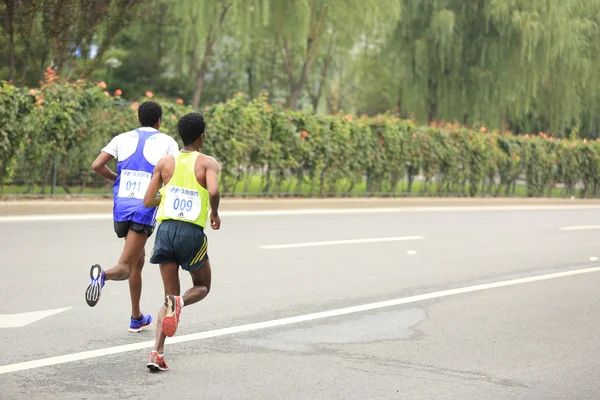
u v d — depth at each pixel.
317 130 35.78
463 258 21.36
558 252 23.66
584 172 53.19
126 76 70.69
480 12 63.34
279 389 9.46
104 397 8.85
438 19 61.44
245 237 23.05
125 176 11.15
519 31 60.81
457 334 12.74
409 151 41.03
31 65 41.47
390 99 72.31
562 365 11.10
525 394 9.69
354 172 37.97
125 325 12.20
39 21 38.50
